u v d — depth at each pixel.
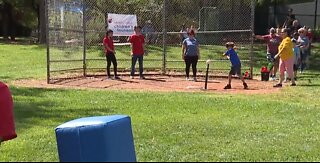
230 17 21.42
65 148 3.96
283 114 10.17
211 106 10.99
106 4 19.52
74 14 16.97
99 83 15.61
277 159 6.67
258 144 7.62
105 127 3.92
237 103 11.39
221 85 15.44
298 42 19.61
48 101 11.54
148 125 8.90
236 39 22.02
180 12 21.27
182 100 11.76
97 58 18.91
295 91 13.73
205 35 21.95
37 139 7.92
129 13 20.33
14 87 13.90
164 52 18.61
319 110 10.68
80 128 3.93
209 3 21.00
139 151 7.06
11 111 6.35
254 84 15.66
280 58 15.04
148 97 12.22
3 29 46.31
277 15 34.91
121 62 20.56
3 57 24.36
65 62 17.02
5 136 6.25
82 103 11.33
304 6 35.38
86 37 19.16
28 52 27.05
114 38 20.98
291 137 8.15
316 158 6.82
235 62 14.52
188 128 8.72
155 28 21.09
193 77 16.95
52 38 16.02
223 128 8.75
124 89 14.05
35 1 38.59
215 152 7.08
